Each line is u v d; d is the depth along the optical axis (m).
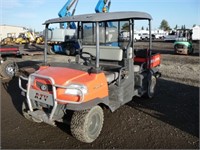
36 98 3.71
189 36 21.28
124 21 4.77
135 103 5.55
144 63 5.72
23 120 4.46
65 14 15.17
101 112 3.80
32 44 26.55
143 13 5.09
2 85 7.05
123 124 4.35
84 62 4.82
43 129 4.11
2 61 8.03
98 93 3.71
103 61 4.98
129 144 3.64
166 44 29.39
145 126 4.28
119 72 4.37
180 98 6.04
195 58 15.05
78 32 4.93
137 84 5.27
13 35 50.56
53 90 3.45
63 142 3.67
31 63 11.34
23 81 5.44
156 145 3.62
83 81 3.54
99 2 9.82
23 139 3.75
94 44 4.73
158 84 7.58
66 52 16.69
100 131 3.90
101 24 4.73
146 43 30.86
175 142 3.72
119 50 4.68
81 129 3.47
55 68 3.99
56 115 3.58
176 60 14.02
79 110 3.47
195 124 4.40
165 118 4.67
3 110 4.98
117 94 4.32
